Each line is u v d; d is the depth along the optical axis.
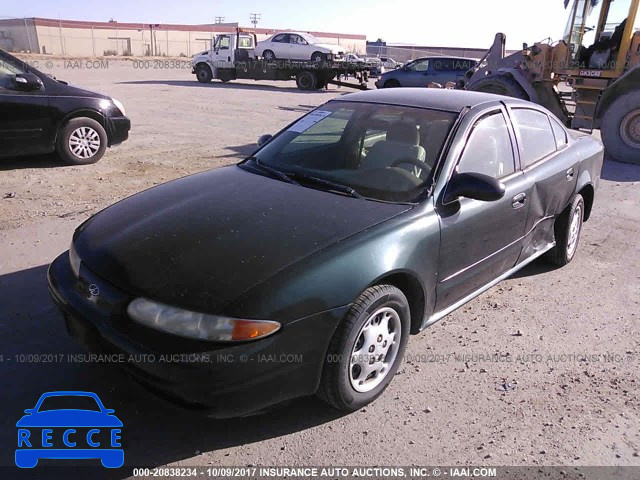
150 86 21.50
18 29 54.91
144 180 7.43
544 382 3.34
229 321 2.44
